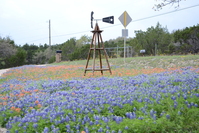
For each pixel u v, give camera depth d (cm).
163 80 1011
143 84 975
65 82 1173
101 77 1355
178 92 773
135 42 4547
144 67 2194
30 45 8031
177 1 942
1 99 832
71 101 745
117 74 1574
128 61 2744
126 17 1775
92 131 528
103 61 3191
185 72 1334
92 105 693
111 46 5116
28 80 1488
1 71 2694
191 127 554
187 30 3281
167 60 2342
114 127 534
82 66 2645
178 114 609
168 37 4338
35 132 532
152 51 4459
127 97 763
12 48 5109
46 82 1223
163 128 540
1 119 632
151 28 4772
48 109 661
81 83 1131
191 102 665
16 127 546
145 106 671
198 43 3203
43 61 6412
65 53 5331
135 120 564
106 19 1472
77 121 577
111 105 683
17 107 727
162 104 686
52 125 539
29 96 879
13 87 1122
